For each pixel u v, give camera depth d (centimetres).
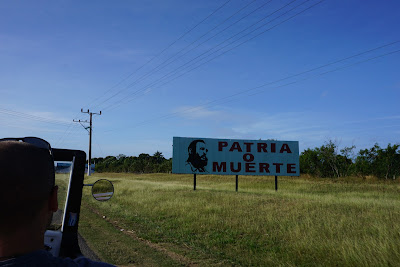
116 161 9362
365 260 672
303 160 4194
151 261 755
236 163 2747
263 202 1642
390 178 3428
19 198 90
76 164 250
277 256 791
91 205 1753
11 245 90
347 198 1806
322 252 766
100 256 771
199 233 1060
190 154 2711
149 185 2948
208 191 2350
